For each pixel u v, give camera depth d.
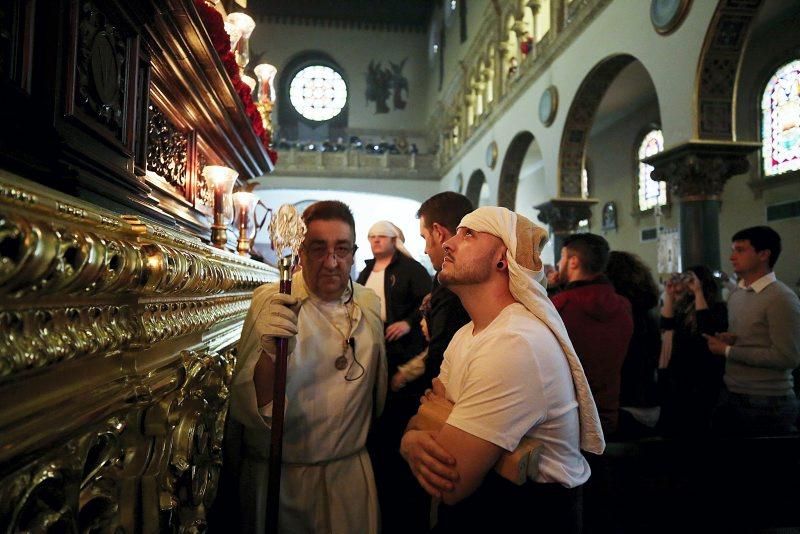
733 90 5.61
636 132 13.23
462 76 17.70
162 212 1.79
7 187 0.52
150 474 0.87
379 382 1.51
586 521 1.95
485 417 1.03
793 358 2.59
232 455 1.43
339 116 23.70
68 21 1.01
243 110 2.49
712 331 3.05
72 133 1.05
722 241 10.05
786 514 2.41
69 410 0.67
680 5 5.80
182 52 1.69
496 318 1.16
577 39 8.96
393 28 24.20
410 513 1.90
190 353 1.11
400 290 2.81
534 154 16.11
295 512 1.34
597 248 2.19
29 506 0.58
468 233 1.22
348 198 21.39
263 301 1.30
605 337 2.07
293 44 23.80
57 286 0.60
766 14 8.69
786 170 8.76
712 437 2.58
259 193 20.72
